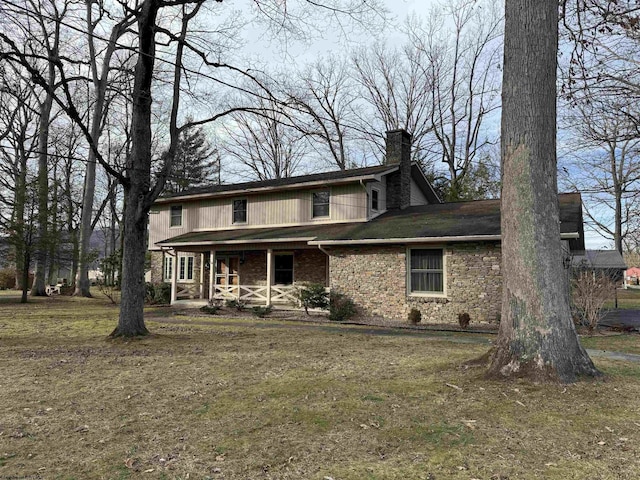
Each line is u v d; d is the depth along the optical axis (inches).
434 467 133.6
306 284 648.4
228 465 138.6
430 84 1236.5
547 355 216.4
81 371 269.9
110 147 1317.7
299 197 748.6
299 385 231.5
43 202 837.2
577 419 169.3
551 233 224.1
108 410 195.0
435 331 466.0
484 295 504.4
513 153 231.1
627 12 361.1
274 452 147.9
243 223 809.5
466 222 559.8
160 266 927.7
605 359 296.7
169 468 136.9
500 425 165.6
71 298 925.8
